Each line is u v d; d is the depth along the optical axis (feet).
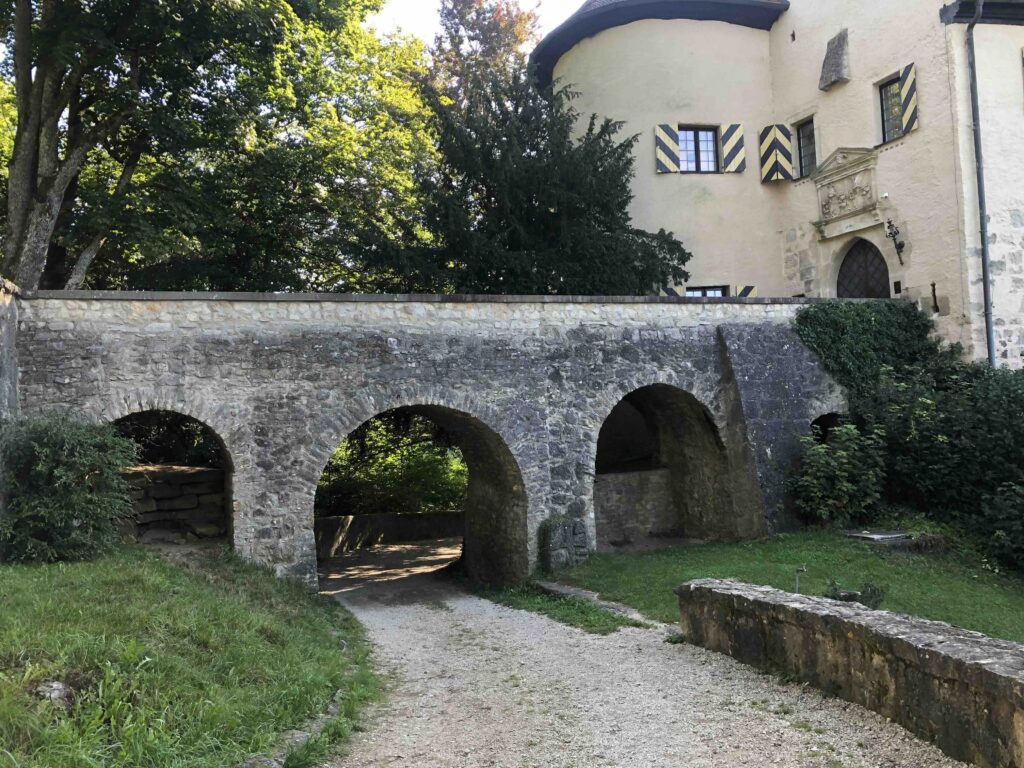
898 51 55.26
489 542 48.03
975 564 41.19
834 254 61.36
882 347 51.39
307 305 39.29
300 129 63.21
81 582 22.88
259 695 17.66
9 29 50.62
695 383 47.19
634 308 46.24
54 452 30.19
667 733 16.99
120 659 16.11
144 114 51.03
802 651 19.42
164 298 36.65
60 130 54.60
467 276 55.47
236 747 14.67
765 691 19.29
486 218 57.31
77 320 35.32
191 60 50.47
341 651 27.12
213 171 61.62
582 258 56.18
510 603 38.60
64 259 57.93
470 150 56.03
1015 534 41.60
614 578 37.91
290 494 38.14
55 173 49.21
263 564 37.29
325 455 38.91
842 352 49.75
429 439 75.46
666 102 65.41
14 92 60.13
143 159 60.34
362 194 66.08
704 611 24.08
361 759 16.01
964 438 44.96
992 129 51.44
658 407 52.08
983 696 13.61
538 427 43.39
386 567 58.49
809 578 35.81
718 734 16.70
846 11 59.52
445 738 17.51
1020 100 52.42
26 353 34.37
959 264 50.96
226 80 54.44
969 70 51.13
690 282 64.44
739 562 38.81
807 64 63.31
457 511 76.02
